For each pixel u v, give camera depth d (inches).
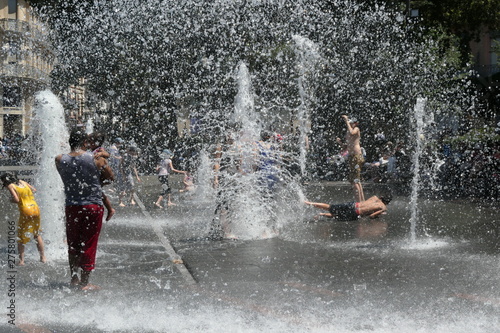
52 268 339.0
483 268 328.2
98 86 1101.1
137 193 832.3
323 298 267.9
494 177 747.4
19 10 1333.7
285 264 343.3
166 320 236.5
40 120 432.5
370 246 401.7
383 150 992.9
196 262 350.9
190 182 795.4
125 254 380.5
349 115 1049.5
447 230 473.4
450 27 1358.3
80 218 292.0
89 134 303.3
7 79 982.4
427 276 310.2
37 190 409.7
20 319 238.8
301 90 983.0
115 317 241.3
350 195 791.7
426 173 869.2
